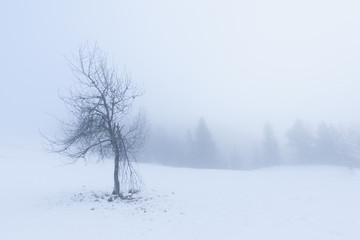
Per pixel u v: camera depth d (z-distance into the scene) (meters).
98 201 17.94
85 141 18.95
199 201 18.91
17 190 22.56
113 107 19.11
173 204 17.83
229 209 16.53
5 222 13.75
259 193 22.08
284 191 22.97
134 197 19.67
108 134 19.42
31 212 15.55
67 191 22.08
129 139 20.30
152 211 15.84
